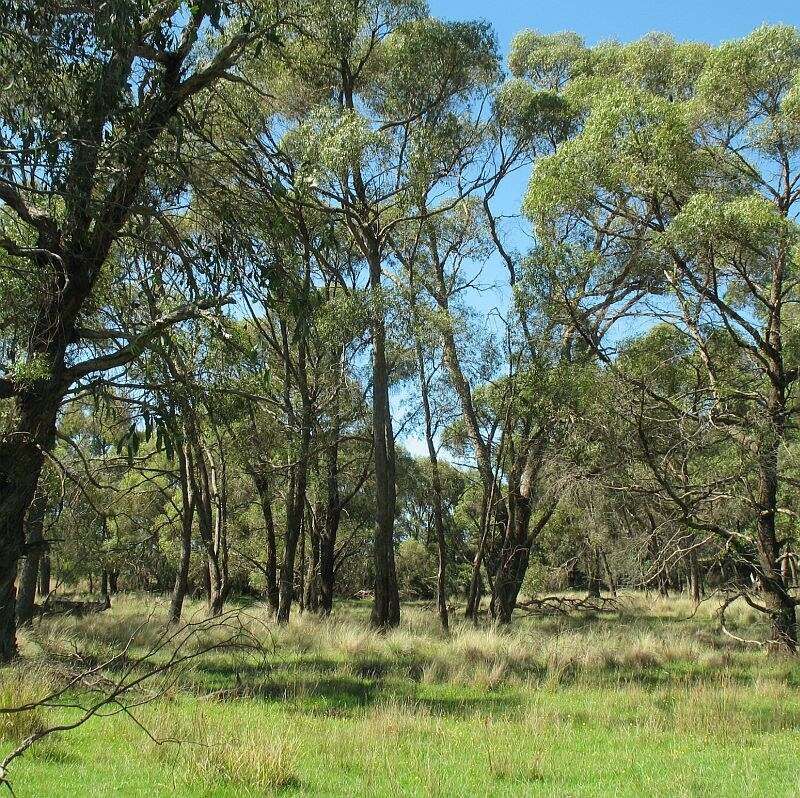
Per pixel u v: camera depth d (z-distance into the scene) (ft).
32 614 61.16
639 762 23.17
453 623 77.66
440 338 68.49
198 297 28.68
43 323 29.68
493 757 22.74
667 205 53.57
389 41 66.85
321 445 71.51
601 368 52.03
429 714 29.91
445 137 64.28
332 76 66.28
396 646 54.03
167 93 28.58
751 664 47.60
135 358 29.96
